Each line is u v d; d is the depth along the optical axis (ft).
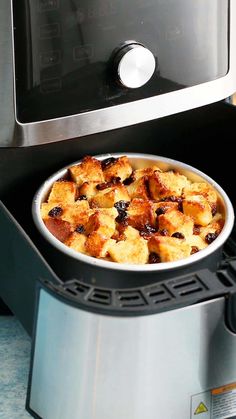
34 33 2.43
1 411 2.52
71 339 2.21
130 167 2.87
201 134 2.98
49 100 2.54
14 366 2.67
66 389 2.30
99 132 2.71
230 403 2.45
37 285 2.21
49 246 2.52
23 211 2.91
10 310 2.82
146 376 2.26
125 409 2.31
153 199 2.79
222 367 2.36
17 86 2.48
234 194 2.98
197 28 2.65
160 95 2.70
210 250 2.50
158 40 2.61
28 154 2.79
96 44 2.53
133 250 2.50
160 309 2.15
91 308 2.13
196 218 2.66
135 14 2.54
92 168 2.81
